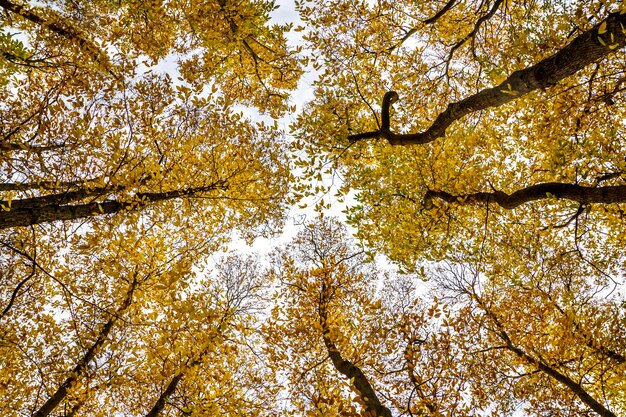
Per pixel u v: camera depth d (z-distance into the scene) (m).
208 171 6.99
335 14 7.64
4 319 7.35
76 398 7.23
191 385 7.88
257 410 7.77
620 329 7.99
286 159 7.58
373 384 7.14
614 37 3.88
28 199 5.19
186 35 8.76
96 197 5.70
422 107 8.21
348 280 8.70
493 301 9.10
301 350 7.86
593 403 7.26
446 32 8.17
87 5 7.84
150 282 6.41
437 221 7.36
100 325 6.81
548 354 8.32
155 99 6.39
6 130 5.93
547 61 4.59
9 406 7.04
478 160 7.48
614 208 6.48
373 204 7.43
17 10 6.79
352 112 7.29
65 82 6.30
